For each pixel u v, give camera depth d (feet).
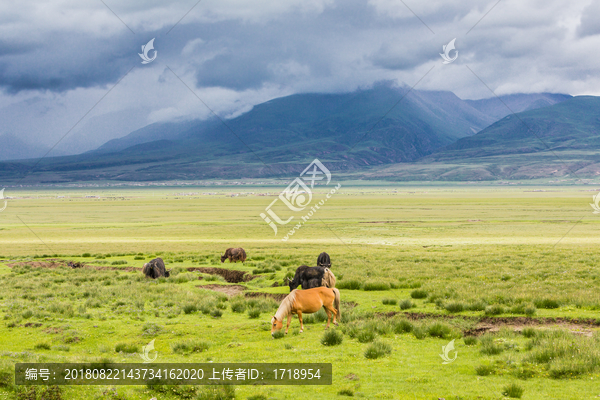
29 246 193.26
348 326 53.42
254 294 84.07
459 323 55.16
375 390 34.42
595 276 86.33
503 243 177.58
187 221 346.74
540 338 44.98
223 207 547.49
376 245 180.34
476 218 338.95
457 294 69.82
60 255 160.86
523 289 73.00
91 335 54.19
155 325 57.21
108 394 35.45
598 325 52.19
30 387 35.88
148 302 74.23
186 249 177.47
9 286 91.97
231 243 198.29
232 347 47.98
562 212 396.98
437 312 61.16
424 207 499.51
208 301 73.20
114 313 65.21
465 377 36.58
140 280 102.01
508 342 45.14
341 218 360.69
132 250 175.52
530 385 34.12
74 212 470.80
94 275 108.27
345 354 44.04
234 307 67.51
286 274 103.91
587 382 34.14
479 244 175.52
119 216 411.95
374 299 73.05
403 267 109.81
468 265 110.63
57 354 45.98
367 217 367.25
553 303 61.52
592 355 38.09
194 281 102.53
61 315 63.67
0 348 49.57
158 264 106.63
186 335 53.67
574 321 54.08
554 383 34.32
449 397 32.37
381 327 52.47
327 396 33.68
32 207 563.89
